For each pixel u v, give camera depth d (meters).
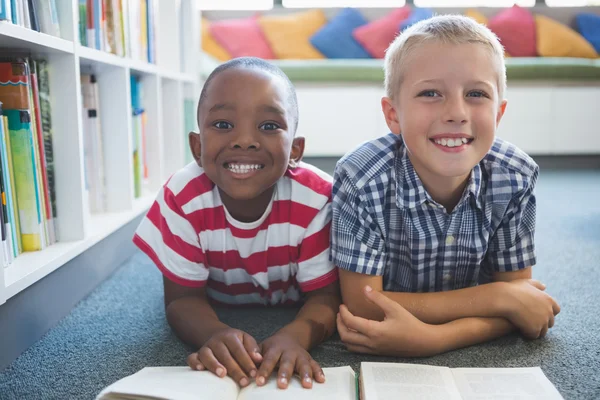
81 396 0.72
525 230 0.95
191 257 0.92
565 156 3.02
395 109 0.89
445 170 0.82
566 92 2.87
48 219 1.02
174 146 1.93
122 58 1.32
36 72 0.99
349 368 0.75
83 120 1.32
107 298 1.12
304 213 0.92
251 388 0.69
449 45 0.80
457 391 0.69
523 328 0.88
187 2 2.16
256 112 0.81
